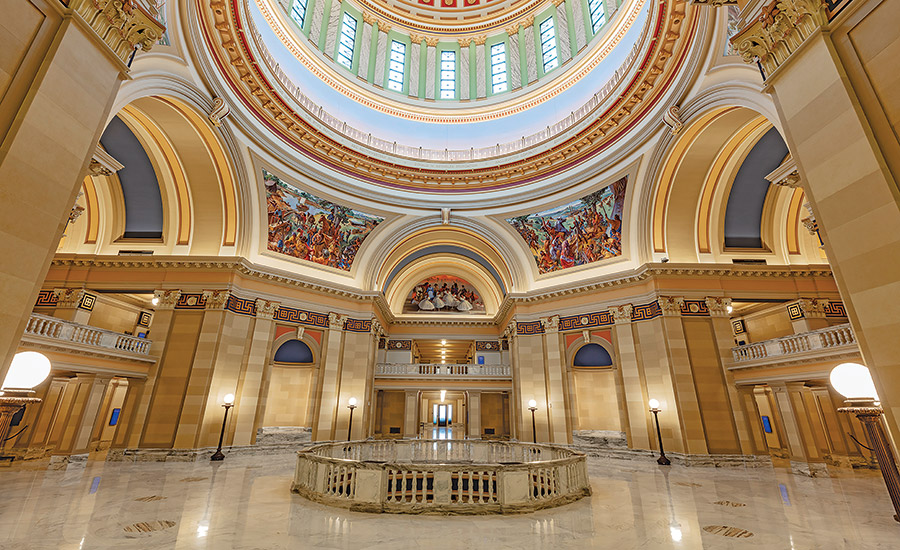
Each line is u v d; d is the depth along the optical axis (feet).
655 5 40.42
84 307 49.11
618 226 58.95
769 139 45.75
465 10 80.79
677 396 47.67
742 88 35.58
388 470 23.99
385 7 77.56
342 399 61.41
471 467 24.06
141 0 18.67
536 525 20.90
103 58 17.42
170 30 35.81
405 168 66.18
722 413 46.80
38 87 14.44
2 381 12.91
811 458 38.42
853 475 37.93
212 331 49.70
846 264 14.47
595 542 18.37
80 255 49.67
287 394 62.59
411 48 79.00
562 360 61.00
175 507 23.86
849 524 21.42
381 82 74.59
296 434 57.77
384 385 76.79
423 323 88.43
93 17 16.76
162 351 48.55
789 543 18.42
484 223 70.85
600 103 55.21
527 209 66.28
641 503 26.03
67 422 41.14
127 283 50.72
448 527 20.40
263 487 30.14
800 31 16.75
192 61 39.70
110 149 48.06
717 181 51.21
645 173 53.42
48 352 36.63
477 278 94.22
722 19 34.96
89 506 23.80
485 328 88.94
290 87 55.57
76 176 15.84
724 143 47.16
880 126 13.96
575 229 64.03
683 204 53.36
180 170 51.13
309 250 63.87
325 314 62.69
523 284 69.56
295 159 57.26
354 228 67.62
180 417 46.16
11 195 13.52
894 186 13.28
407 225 70.74
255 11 52.80
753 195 52.06
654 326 52.26
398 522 21.16
